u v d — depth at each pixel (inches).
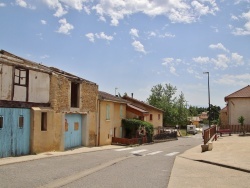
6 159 624.1
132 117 1632.6
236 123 1790.1
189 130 3085.6
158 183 428.5
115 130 1397.6
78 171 510.0
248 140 1169.4
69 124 968.9
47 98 821.9
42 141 777.6
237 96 1786.4
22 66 716.0
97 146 1149.1
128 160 705.6
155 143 1604.3
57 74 861.2
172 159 741.3
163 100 3107.8
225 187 413.4
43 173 472.4
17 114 698.8
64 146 922.1
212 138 1159.6
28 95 743.1
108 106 1277.1
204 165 621.9
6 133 663.8
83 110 1051.9
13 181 402.9
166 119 3041.3
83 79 1054.4
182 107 3191.4
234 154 743.7
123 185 406.0
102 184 406.9
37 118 753.6
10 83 682.2
